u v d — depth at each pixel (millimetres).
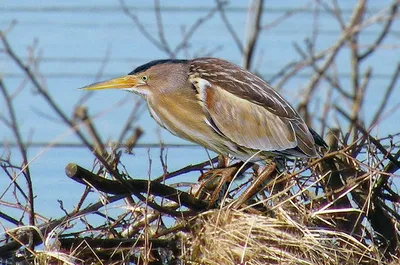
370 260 8508
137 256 8672
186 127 10875
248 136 10492
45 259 8109
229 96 10617
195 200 8688
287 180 9250
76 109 8297
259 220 8234
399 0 8984
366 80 8352
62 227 8773
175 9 20391
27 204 8953
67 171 8094
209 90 10703
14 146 12484
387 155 8844
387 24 9156
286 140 10227
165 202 9711
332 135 10078
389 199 9211
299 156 10086
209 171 9406
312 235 8180
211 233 8156
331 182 9211
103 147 8648
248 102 10531
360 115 8633
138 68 10961
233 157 11047
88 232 9039
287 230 8328
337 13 9219
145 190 8406
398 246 8836
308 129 10102
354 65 8953
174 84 10797
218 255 8055
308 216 8555
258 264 8062
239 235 8125
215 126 10680
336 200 8625
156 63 10914
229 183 9625
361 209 8969
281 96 10648
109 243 8484
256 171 10266
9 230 8258
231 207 8570
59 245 8289
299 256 8156
